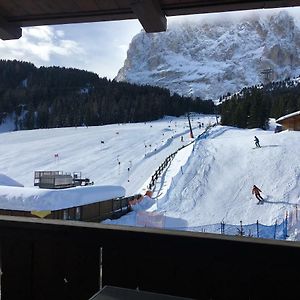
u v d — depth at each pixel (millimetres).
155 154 39281
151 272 1648
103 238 1663
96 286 1731
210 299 1579
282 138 34688
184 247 1572
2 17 2438
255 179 24672
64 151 44062
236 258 1519
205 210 20203
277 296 1500
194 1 2156
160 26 2316
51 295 1790
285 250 1457
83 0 2203
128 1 2092
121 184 29375
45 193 14648
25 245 1816
